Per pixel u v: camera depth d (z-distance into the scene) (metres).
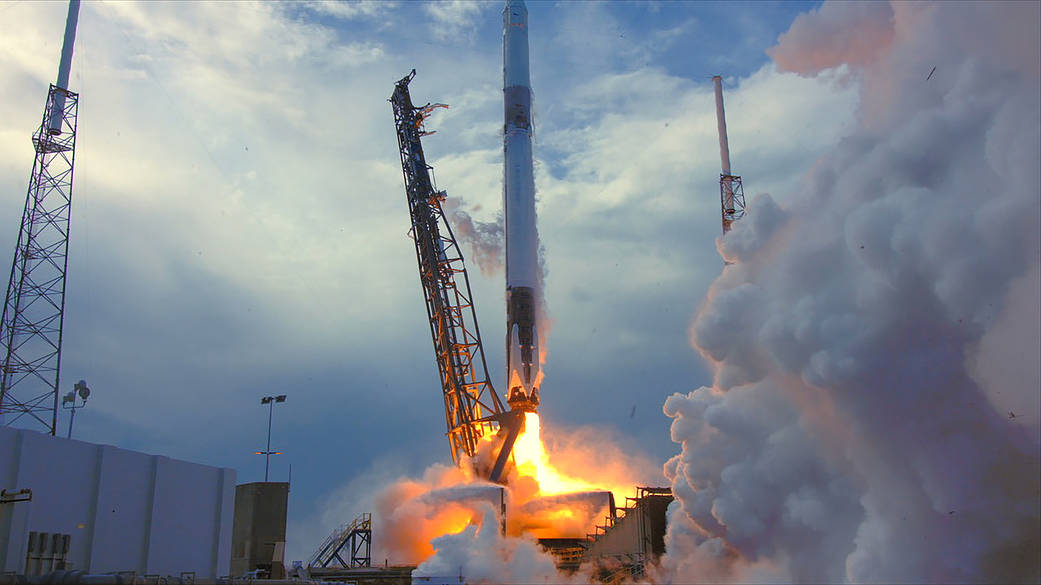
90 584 42.91
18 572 45.25
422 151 85.25
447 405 82.12
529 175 83.44
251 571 67.69
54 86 76.56
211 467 60.28
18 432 46.72
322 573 70.31
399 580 70.25
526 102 85.12
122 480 52.84
